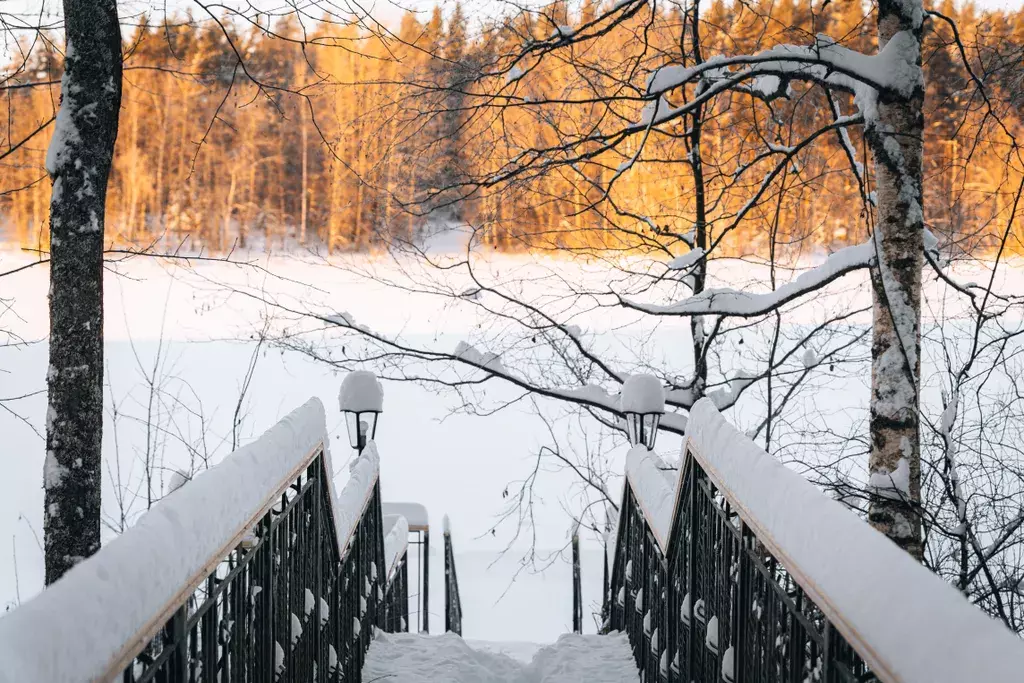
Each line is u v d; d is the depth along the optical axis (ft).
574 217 29.32
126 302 67.51
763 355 32.91
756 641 8.81
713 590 11.78
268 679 10.05
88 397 13.55
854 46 28.25
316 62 41.96
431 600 41.73
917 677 4.07
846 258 21.98
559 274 29.63
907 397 17.21
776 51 18.83
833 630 6.00
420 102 25.82
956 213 22.86
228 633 8.56
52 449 13.42
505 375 31.50
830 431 20.16
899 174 17.81
